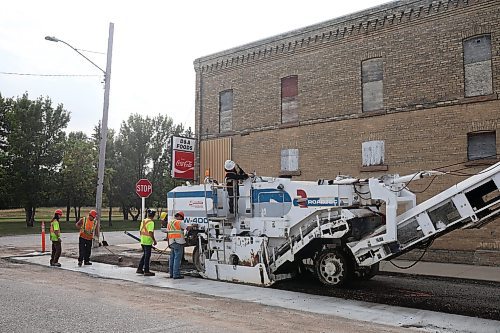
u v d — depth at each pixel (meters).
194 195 14.28
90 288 11.08
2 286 11.20
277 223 12.03
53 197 45.16
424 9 16.33
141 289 11.05
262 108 20.77
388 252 10.18
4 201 41.41
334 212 11.20
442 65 15.87
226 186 13.31
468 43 15.50
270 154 20.30
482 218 9.49
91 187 45.69
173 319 7.95
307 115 19.20
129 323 7.62
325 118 18.62
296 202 11.90
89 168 44.88
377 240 10.22
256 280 11.65
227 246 12.55
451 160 15.45
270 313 8.56
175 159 22.02
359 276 12.11
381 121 17.09
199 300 9.75
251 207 12.76
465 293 10.59
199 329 7.29
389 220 10.09
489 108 14.82
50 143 44.25
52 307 8.81
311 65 19.27
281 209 12.19
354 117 17.77
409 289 11.10
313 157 18.88
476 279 12.32
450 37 15.77
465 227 9.84
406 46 16.72
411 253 15.99
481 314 8.58
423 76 16.25
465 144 15.23
